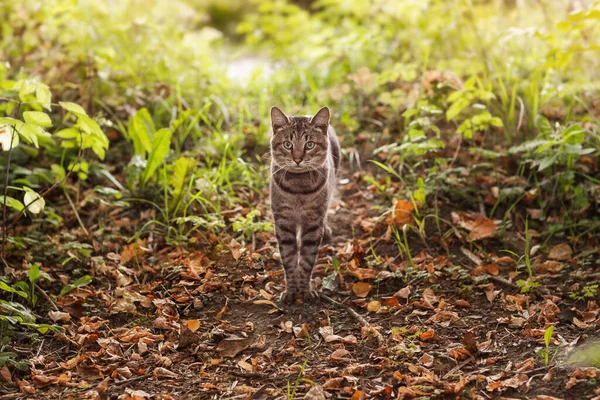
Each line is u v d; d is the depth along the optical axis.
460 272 2.40
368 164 2.83
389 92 3.05
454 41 3.17
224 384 2.12
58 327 2.25
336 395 2.08
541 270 2.42
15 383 2.13
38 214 2.63
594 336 2.19
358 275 2.41
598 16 2.61
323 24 3.80
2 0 3.36
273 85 3.20
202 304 2.34
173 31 3.47
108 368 2.16
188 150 2.89
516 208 2.62
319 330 2.25
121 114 2.96
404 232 2.46
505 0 3.24
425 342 2.21
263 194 2.73
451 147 2.80
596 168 2.66
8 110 2.55
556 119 2.85
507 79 2.97
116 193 2.58
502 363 2.14
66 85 2.90
